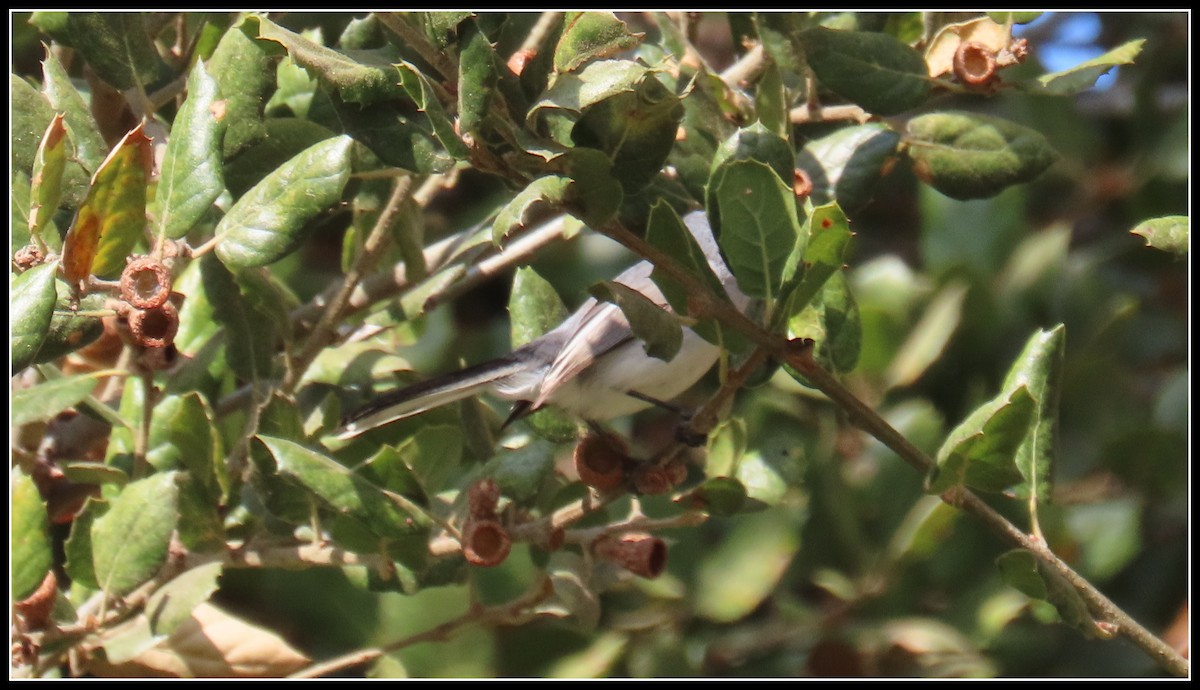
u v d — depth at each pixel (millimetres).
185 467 6645
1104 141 11250
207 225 6891
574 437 7660
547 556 6605
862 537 8891
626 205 6484
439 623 8547
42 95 5938
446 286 7352
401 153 5711
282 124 6426
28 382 6980
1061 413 9617
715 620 8812
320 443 6855
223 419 7281
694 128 6656
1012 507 8781
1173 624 9156
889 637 8453
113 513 5738
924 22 7266
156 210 5273
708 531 9094
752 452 6887
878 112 6613
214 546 6281
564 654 8523
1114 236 10938
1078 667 8789
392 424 7355
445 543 5992
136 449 6309
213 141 5312
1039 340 5930
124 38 6332
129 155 4992
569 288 10555
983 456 5324
